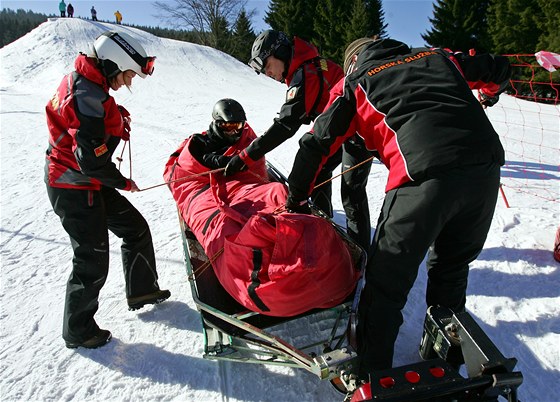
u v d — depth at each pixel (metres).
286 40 2.61
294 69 2.61
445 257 1.95
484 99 2.54
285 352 1.96
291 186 2.05
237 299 2.06
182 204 2.96
